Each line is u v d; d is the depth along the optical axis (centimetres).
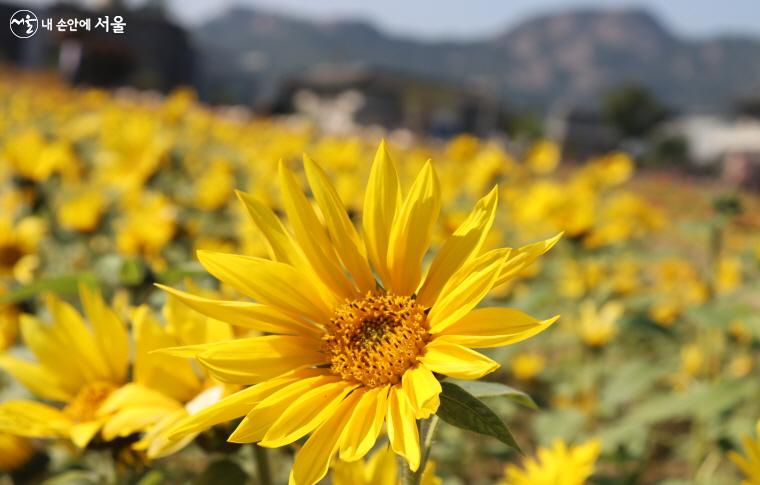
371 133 1812
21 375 181
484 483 406
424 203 150
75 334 184
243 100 6309
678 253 530
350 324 147
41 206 507
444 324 140
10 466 213
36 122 1305
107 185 662
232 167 725
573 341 490
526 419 491
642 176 2592
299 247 151
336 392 140
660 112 7031
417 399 126
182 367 173
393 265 153
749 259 435
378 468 175
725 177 2612
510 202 631
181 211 546
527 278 506
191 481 181
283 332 148
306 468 129
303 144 881
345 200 374
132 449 175
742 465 148
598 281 487
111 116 1067
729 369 484
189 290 179
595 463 365
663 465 458
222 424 167
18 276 386
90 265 421
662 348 546
